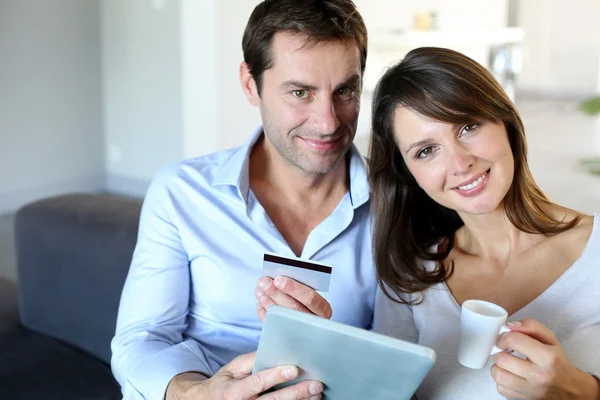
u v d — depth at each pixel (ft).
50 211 6.14
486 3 22.76
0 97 14.61
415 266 4.19
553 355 3.07
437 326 4.09
